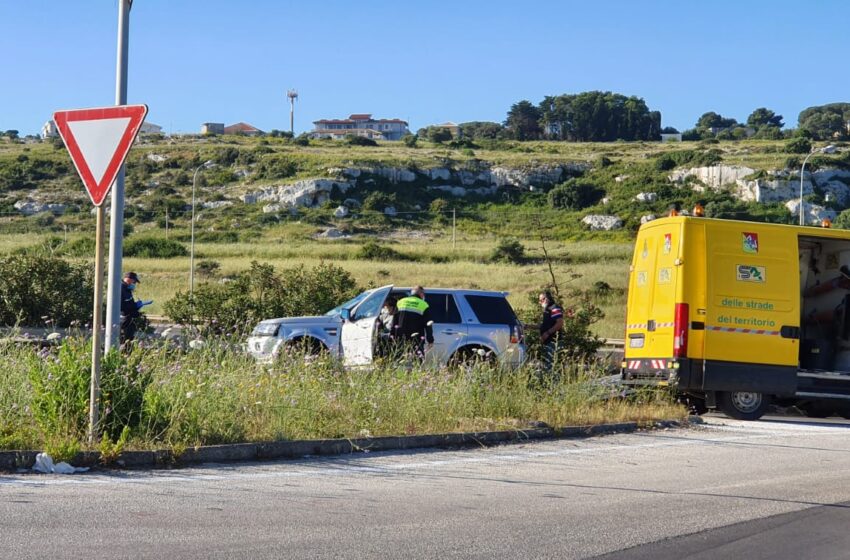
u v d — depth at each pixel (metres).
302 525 7.28
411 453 11.04
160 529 6.93
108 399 9.84
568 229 98.12
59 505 7.47
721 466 10.85
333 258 69.69
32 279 26.52
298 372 13.08
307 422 11.48
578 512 8.19
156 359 12.02
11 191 103.56
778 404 17.33
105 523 7.01
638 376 16.39
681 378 15.46
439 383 13.55
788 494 9.30
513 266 61.81
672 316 15.69
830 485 9.84
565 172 122.81
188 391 10.71
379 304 17.67
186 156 120.50
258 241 84.81
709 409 17.56
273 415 11.30
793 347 15.76
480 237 91.62
